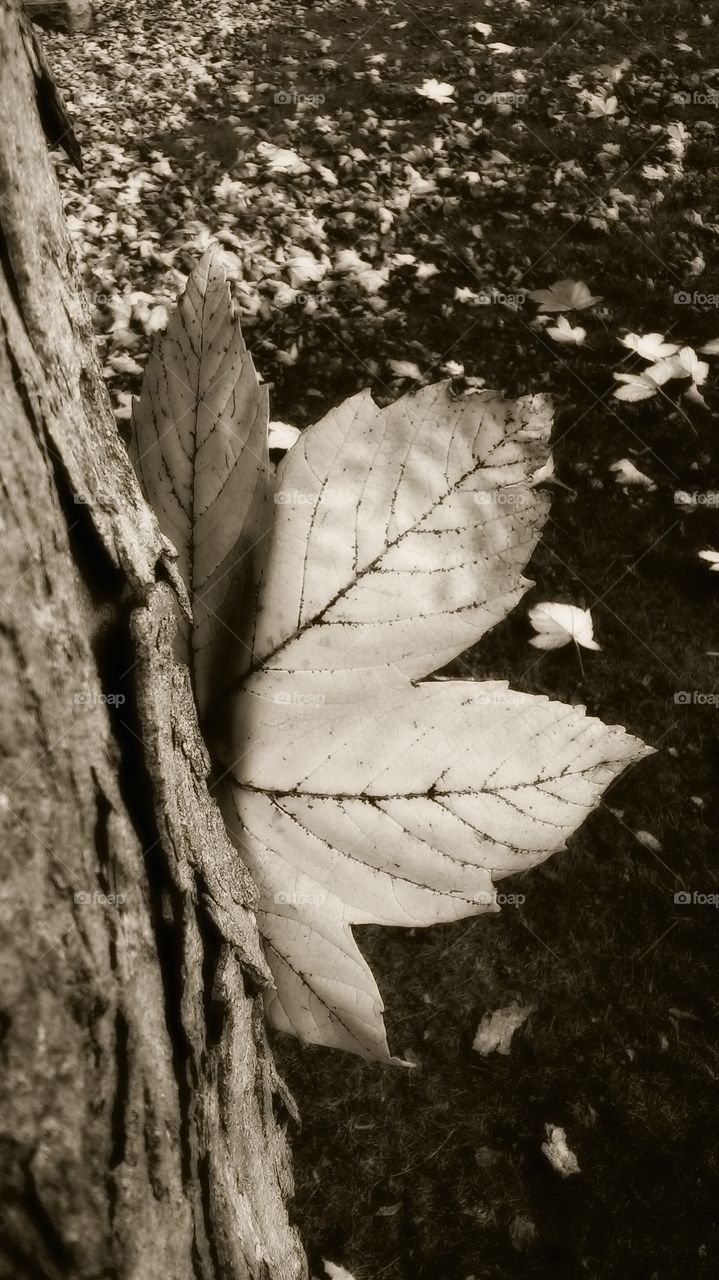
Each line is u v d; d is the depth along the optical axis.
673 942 1.49
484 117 3.70
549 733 0.36
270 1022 0.38
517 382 2.43
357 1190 1.25
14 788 0.24
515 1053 1.38
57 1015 0.25
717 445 2.26
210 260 0.35
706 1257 1.21
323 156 3.48
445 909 0.37
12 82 0.26
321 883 0.37
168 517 0.36
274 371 2.47
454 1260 1.20
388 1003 1.43
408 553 0.36
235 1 5.20
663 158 3.44
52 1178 0.25
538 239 2.99
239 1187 0.33
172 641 0.31
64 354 0.28
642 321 2.64
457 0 4.84
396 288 2.77
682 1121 1.32
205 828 0.32
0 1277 0.25
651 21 4.51
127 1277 0.26
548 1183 1.27
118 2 5.34
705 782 1.67
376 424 0.35
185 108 3.99
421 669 0.36
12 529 0.24
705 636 1.87
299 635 0.36
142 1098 0.27
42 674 0.24
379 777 0.36
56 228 0.29
